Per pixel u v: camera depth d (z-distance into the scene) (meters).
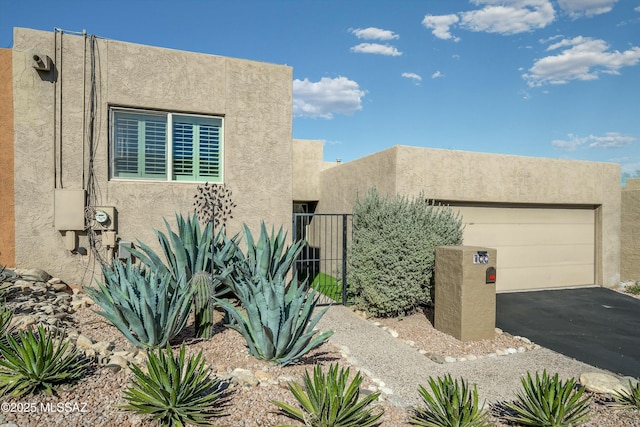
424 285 7.70
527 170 10.89
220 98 8.14
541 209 11.39
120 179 7.59
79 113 7.22
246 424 3.36
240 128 8.30
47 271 7.06
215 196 8.10
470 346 6.30
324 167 16.11
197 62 7.98
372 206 8.20
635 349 6.48
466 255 6.48
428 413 3.83
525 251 11.19
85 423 3.15
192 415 3.31
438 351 6.03
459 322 6.50
